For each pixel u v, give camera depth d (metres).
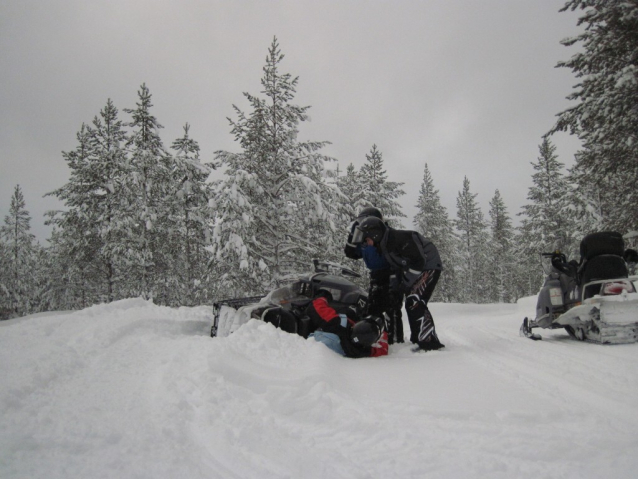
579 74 13.41
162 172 19.97
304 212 14.40
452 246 36.59
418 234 5.07
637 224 14.66
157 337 4.71
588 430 2.24
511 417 2.42
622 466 1.82
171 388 2.87
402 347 5.27
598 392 2.88
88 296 25.98
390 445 2.11
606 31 12.52
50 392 2.86
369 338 4.45
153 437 2.19
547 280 5.57
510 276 46.22
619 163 13.48
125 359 3.72
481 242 43.31
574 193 21.05
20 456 1.95
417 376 3.50
